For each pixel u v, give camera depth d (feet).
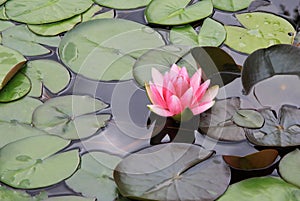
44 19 7.22
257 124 6.56
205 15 7.20
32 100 6.76
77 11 7.27
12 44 7.07
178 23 7.15
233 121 6.59
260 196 6.25
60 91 6.81
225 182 6.32
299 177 6.32
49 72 6.91
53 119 6.66
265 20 7.17
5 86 6.82
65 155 6.49
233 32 7.10
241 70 6.81
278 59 6.79
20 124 6.64
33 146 6.53
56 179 6.39
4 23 7.22
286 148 6.48
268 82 6.76
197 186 6.30
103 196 6.33
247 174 6.41
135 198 6.25
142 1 7.32
